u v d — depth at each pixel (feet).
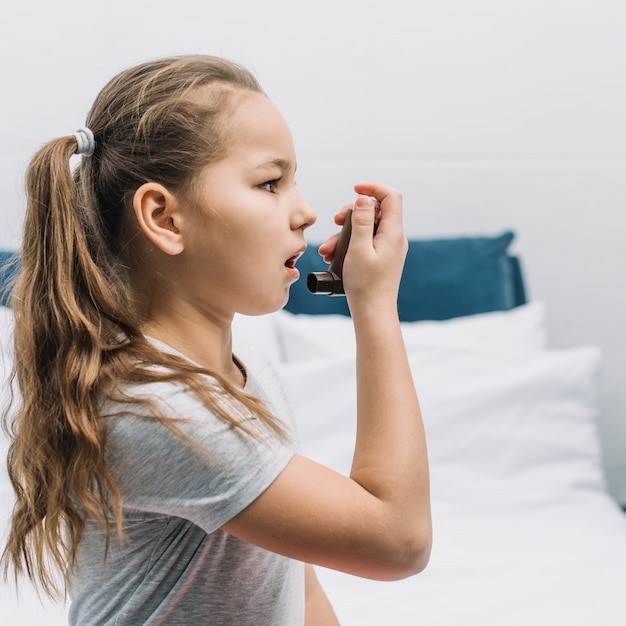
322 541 2.44
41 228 2.69
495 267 7.22
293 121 7.07
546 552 5.32
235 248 2.67
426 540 2.53
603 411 7.86
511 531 5.62
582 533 5.62
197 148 2.65
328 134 7.16
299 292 6.93
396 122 7.28
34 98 6.40
